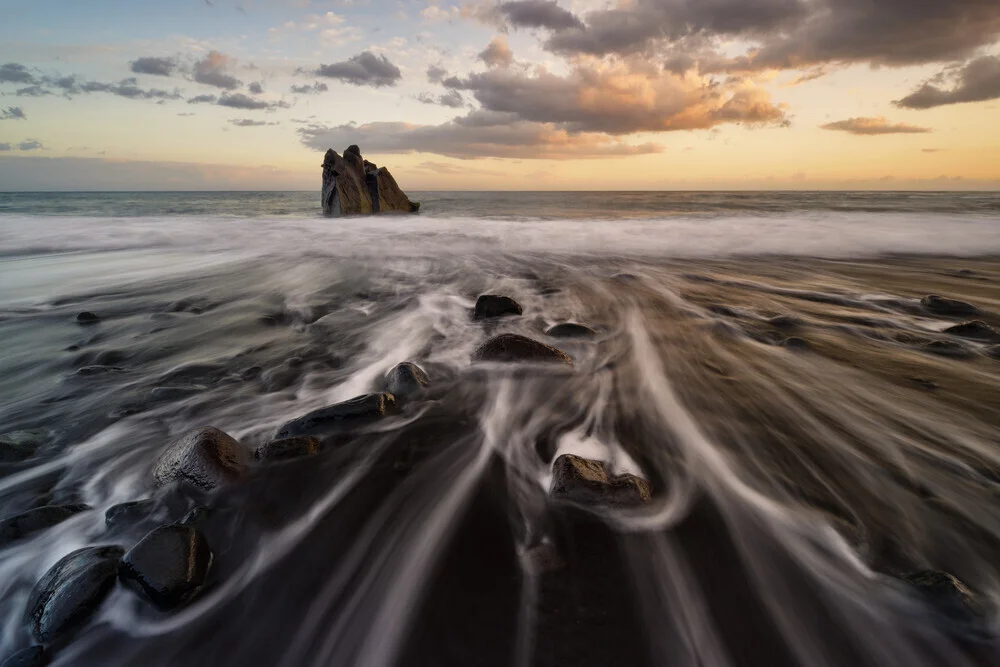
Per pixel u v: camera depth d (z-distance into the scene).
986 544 2.28
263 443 3.32
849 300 7.28
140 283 9.05
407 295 8.01
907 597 1.99
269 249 13.27
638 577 2.15
